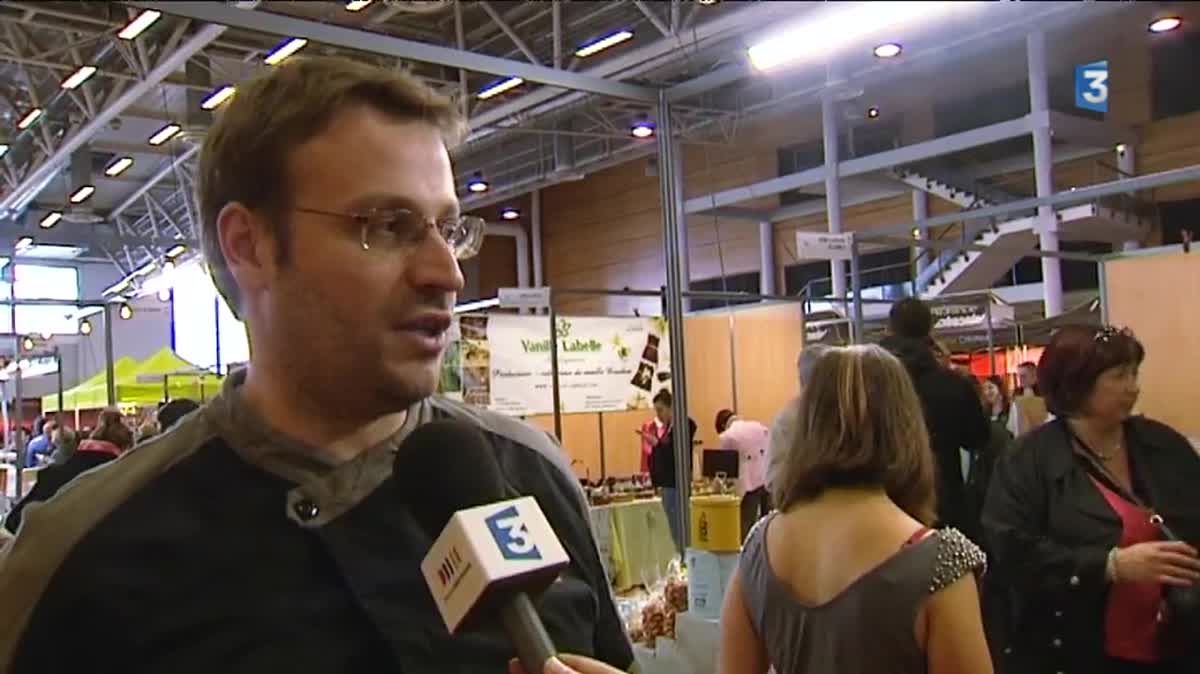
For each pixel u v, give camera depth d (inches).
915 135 581.9
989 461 121.3
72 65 344.2
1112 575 78.5
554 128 506.6
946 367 124.2
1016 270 559.2
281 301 30.5
